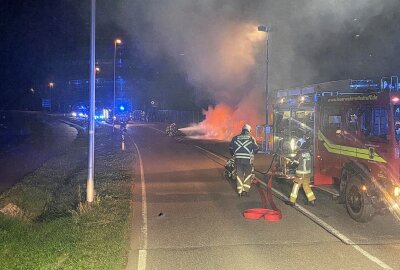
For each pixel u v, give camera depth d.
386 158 7.10
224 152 20.94
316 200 9.67
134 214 8.41
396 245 6.39
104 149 23.31
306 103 10.08
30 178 13.57
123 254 5.83
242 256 5.92
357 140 7.90
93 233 6.69
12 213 8.60
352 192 7.89
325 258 5.82
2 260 5.44
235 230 7.25
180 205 9.22
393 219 7.91
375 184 7.36
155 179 12.70
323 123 9.21
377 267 5.47
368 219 7.54
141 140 29.78
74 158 19.12
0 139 37.34
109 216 7.81
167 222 7.80
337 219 7.96
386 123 7.19
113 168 14.98
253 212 8.14
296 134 11.05
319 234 6.98
